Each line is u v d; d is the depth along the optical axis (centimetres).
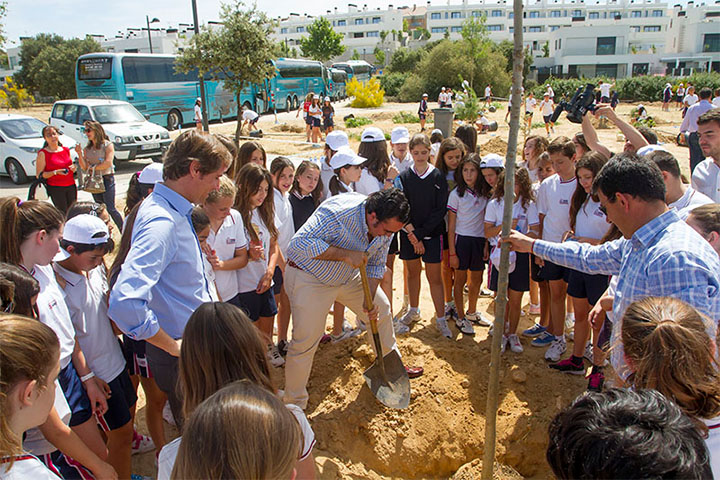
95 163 823
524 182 459
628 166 250
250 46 1532
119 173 1423
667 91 3244
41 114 3300
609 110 425
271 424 145
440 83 4556
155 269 247
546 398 405
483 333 500
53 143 802
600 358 382
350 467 358
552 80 4528
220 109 2573
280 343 464
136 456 361
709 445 178
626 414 126
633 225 258
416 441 376
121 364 309
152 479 328
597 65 7106
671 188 350
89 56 2086
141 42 6544
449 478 376
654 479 115
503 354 459
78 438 243
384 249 380
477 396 408
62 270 286
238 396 150
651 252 247
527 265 452
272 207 417
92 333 292
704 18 7969
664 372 176
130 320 235
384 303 386
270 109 3241
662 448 117
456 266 488
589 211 414
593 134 432
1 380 165
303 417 206
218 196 357
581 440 124
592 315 322
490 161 459
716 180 420
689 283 232
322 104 2198
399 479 368
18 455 169
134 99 2131
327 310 369
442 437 380
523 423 384
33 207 254
